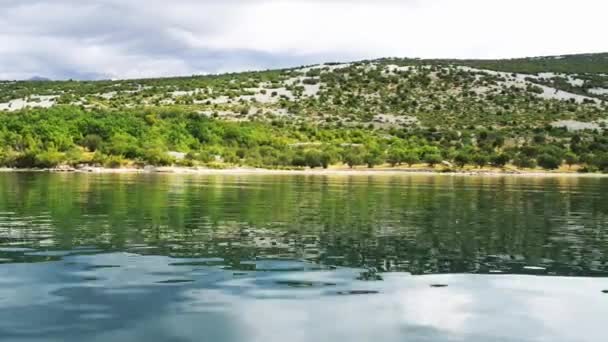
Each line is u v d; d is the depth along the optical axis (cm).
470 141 15288
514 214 3028
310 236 2106
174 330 1044
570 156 12688
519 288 1375
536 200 4112
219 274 1471
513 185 6581
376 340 1015
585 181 8131
